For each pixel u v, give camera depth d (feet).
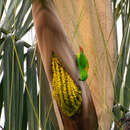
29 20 35.01
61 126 17.24
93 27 17.97
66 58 16.55
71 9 17.98
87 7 18.03
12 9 34.96
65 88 16.46
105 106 17.76
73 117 16.44
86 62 16.58
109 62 17.98
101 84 17.72
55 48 16.53
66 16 17.94
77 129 16.42
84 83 16.56
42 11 16.55
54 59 16.53
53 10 16.60
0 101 36.55
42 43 16.55
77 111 16.44
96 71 17.74
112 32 18.19
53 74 16.55
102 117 17.61
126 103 30.86
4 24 34.99
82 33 17.92
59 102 16.48
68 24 17.92
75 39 17.83
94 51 17.85
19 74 35.58
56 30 16.55
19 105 34.14
